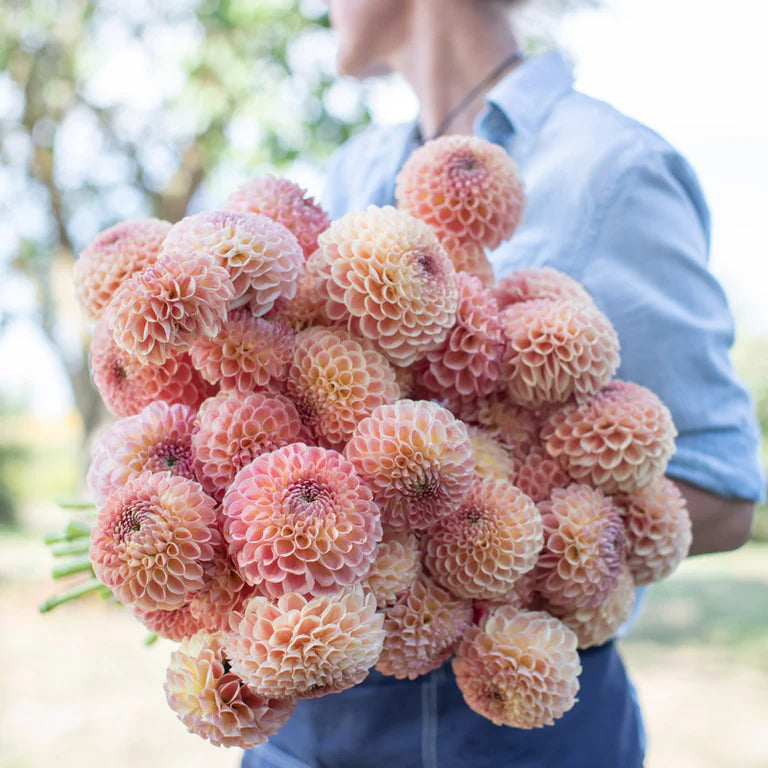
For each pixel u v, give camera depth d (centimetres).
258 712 70
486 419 81
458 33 113
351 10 118
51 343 594
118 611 478
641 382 90
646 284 90
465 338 76
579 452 78
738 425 92
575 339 76
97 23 514
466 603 77
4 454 1052
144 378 77
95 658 399
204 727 71
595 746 91
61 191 550
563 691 75
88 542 97
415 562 75
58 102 532
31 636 432
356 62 123
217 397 74
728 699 335
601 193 92
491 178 82
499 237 83
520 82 102
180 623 76
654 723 315
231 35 485
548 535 78
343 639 67
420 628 74
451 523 75
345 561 67
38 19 511
